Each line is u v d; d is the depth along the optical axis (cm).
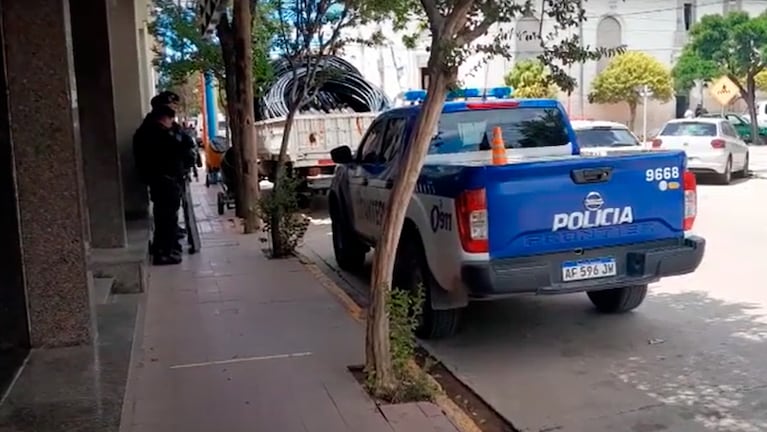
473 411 514
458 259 592
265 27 1547
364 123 1630
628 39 4262
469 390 550
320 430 437
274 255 1007
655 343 637
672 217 627
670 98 4022
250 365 554
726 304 750
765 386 532
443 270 618
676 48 4338
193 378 527
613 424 478
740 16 3566
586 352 622
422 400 488
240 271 912
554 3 488
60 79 505
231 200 1606
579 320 716
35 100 504
